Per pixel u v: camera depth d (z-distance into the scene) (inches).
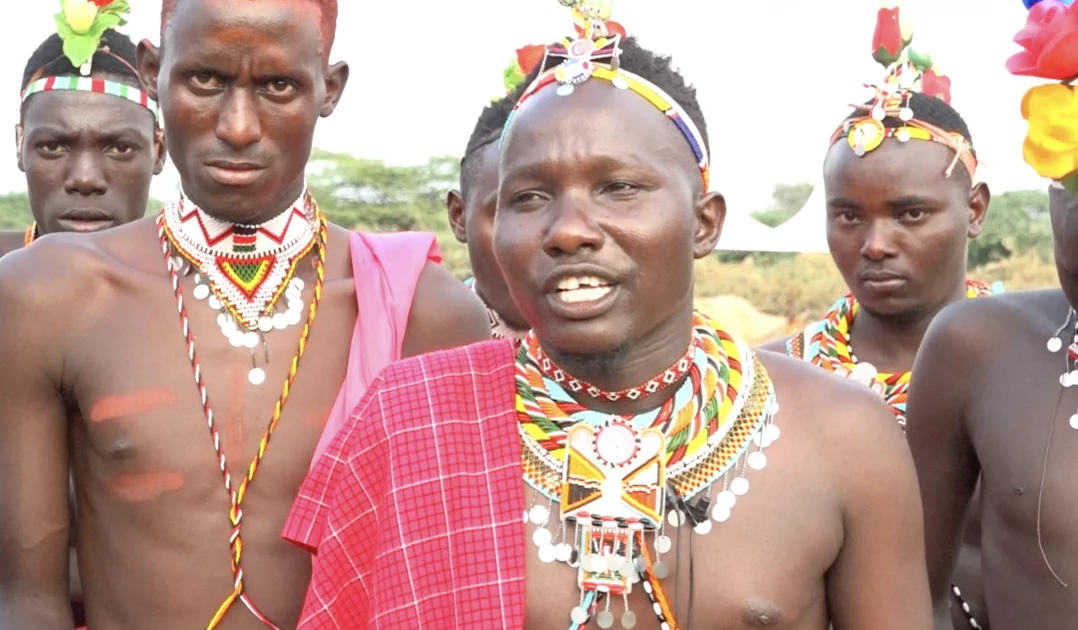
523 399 108.0
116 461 127.0
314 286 134.6
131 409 127.0
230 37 123.7
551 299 102.5
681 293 105.2
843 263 192.5
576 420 107.2
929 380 146.3
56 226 182.2
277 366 130.6
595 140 101.7
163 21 129.1
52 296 128.6
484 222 171.3
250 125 125.0
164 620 125.2
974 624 165.8
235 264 132.0
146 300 130.6
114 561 126.8
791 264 781.9
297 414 129.6
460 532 104.4
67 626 128.1
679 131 107.2
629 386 107.1
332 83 138.9
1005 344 140.5
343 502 108.0
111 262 132.0
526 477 106.0
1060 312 139.2
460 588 103.3
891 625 108.3
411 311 135.9
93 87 180.2
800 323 748.0
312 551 111.7
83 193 180.7
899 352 193.0
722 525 104.9
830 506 107.0
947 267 189.5
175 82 126.0
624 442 104.2
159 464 126.3
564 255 101.1
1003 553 136.9
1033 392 136.3
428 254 140.1
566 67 104.9
